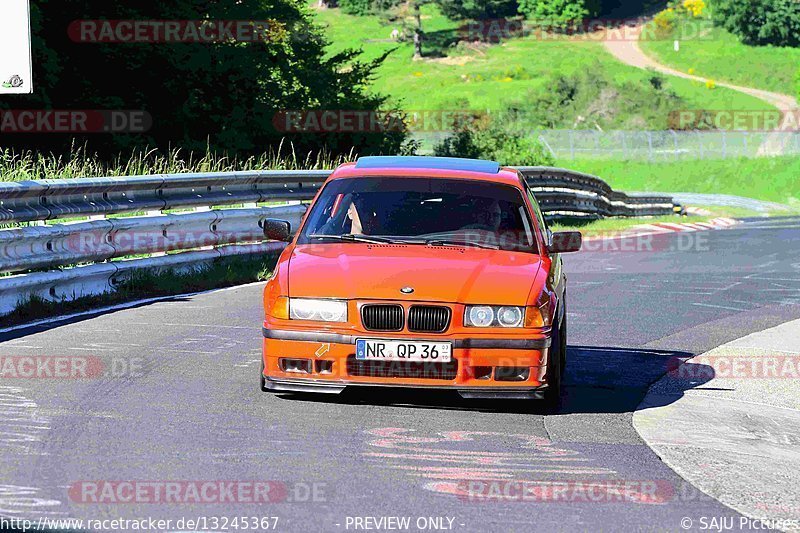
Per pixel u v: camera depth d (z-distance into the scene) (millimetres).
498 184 21172
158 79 66812
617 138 179750
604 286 37156
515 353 17828
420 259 18953
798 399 20531
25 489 13180
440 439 16406
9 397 18031
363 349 17703
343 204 20578
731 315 30859
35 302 26906
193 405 17875
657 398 20234
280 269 18781
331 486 13758
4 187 25469
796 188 152625
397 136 78438
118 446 15289
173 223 33156
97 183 29141
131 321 26172
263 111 71000
